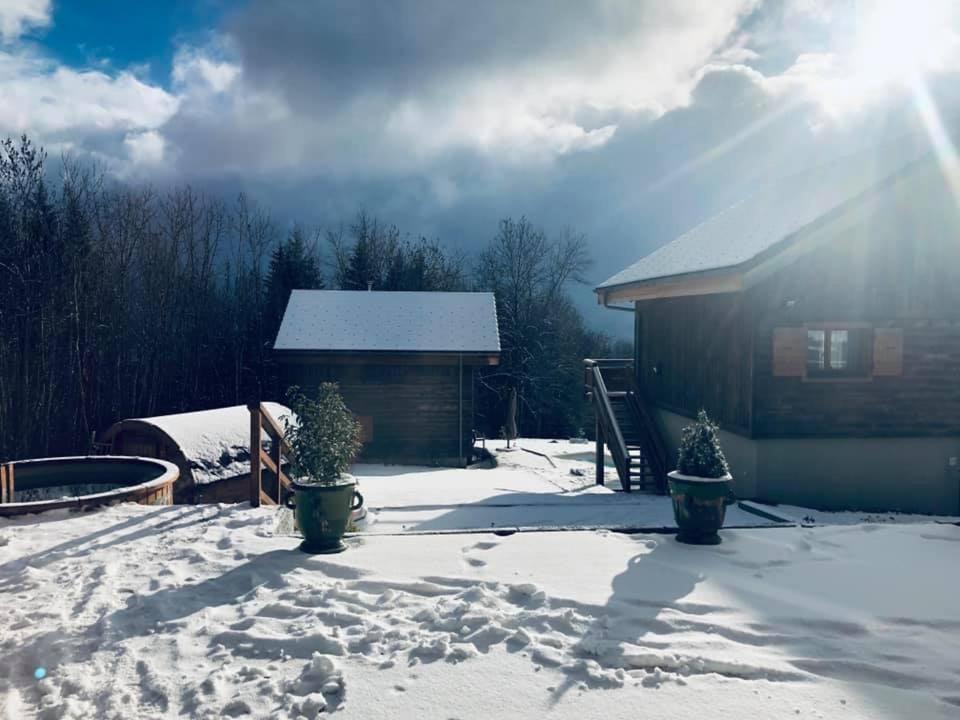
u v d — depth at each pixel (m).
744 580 5.83
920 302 11.77
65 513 8.35
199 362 37.25
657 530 7.60
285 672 4.31
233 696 4.02
